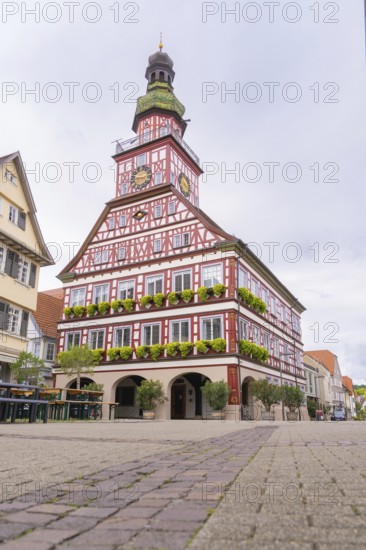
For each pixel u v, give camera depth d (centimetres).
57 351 3391
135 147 3553
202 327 2800
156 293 3077
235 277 2808
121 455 516
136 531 202
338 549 174
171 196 3225
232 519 220
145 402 2727
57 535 198
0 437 794
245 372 2783
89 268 3478
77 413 2148
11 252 2362
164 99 3791
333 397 7138
